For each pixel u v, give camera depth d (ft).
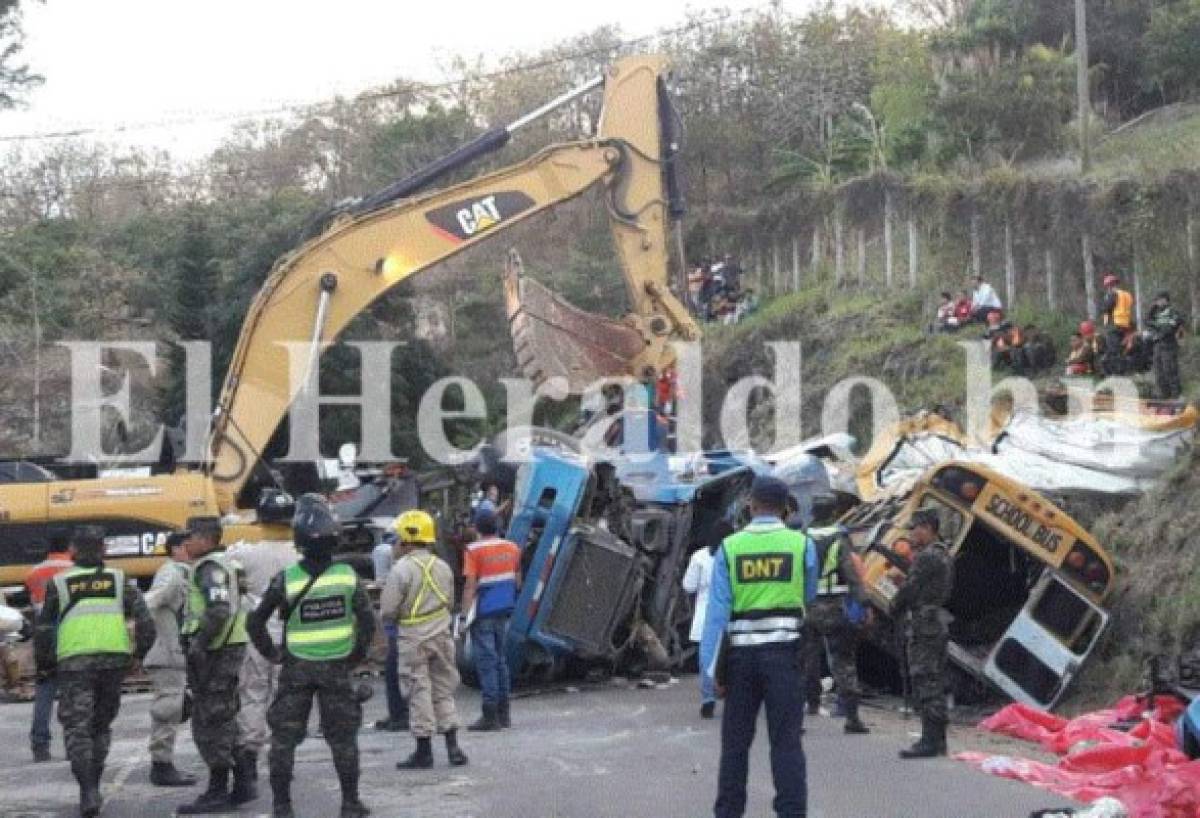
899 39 154.20
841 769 38.78
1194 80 129.08
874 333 108.47
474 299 156.56
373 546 66.95
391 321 128.47
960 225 105.40
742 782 29.53
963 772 38.24
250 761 36.52
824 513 48.24
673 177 72.23
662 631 58.59
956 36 129.59
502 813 34.37
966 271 104.88
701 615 52.21
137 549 61.82
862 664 57.82
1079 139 109.40
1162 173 87.10
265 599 33.12
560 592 55.72
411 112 196.65
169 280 135.03
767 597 29.35
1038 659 53.62
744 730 29.48
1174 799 33.50
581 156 70.33
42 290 125.39
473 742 44.47
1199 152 89.15
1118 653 56.59
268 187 196.13
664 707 50.96
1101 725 44.70
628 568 56.70
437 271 161.27
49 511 61.41
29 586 45.44
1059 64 121.90
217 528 36.27
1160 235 85.61
